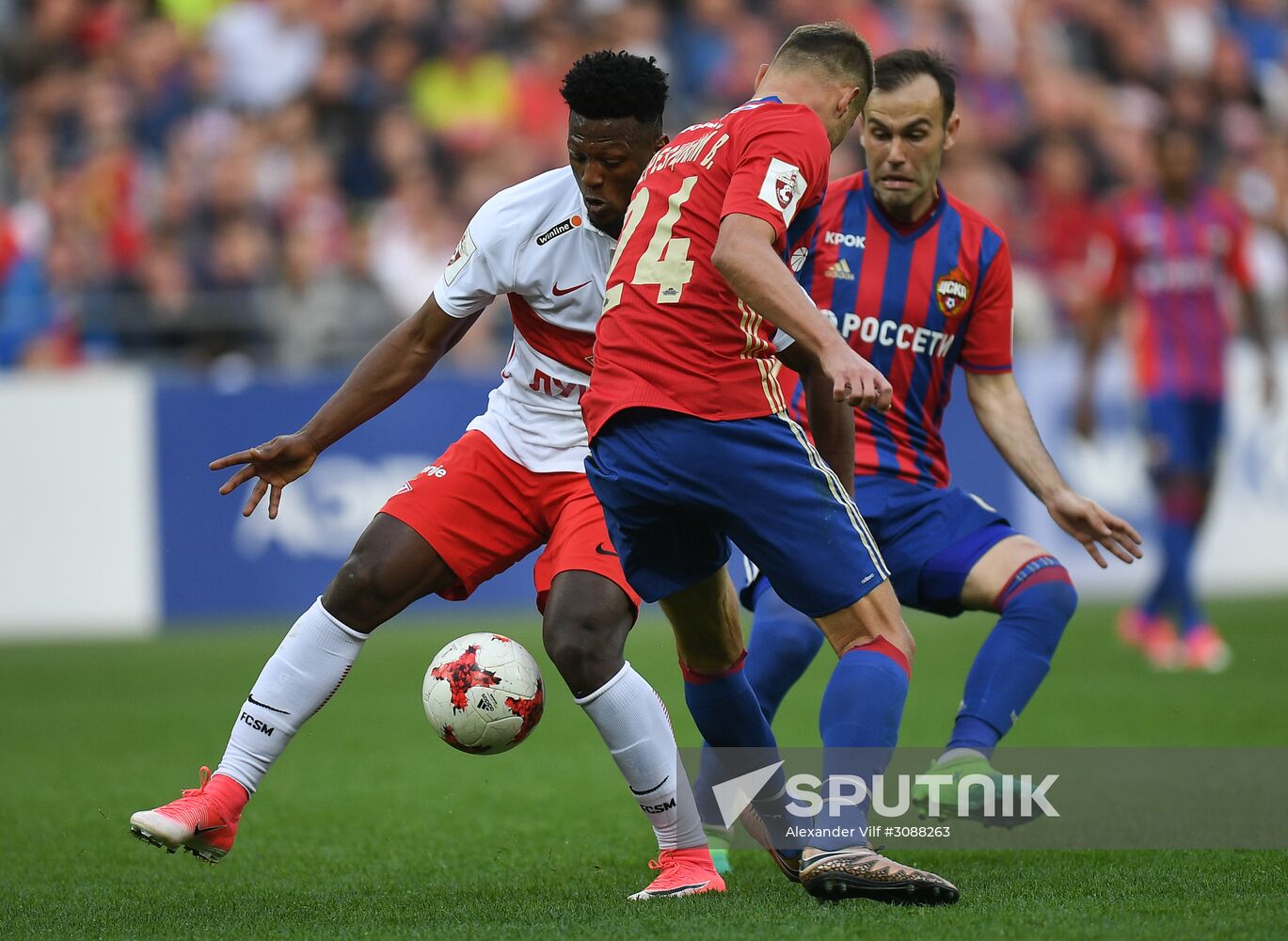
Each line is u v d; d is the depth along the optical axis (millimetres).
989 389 17453
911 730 24844
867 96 13797
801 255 13500
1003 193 54906
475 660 14367
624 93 13852
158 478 40594
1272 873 14227
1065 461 44625
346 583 14539
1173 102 60469
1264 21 63750
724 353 12820
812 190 12789
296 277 47812
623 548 13414
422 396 41562
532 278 14711
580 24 57188
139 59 53531
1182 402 33344
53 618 40250
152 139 51875
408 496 14906
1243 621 38969
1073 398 44531
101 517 40406
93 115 51750
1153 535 45875
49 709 28844
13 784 21594
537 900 13969
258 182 50375
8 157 51312
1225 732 23469
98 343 43625
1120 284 34000
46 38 54250
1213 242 33531
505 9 56844
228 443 40969
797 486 12734
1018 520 43719
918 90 16781
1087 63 60344
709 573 13453
